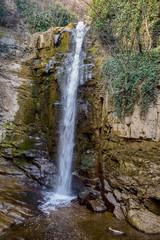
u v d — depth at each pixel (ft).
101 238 11.10
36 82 28.78
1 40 29.66
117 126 17.63
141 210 13.43
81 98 21.63
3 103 25.91
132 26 19.49
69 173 21.02
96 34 23.76
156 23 18.49
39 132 26.16
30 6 36.83
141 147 15.34
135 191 14.38
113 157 17.08
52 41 28.48
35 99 27.68
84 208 15.89
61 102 24.26
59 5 37.37
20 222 12.57
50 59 27.68
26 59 30.17
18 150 23.91
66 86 23.98
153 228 11.98
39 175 21.75
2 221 12.17
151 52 16.51
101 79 20.02
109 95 18.63
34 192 18.78
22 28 35.70
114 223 13.10
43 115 26.71
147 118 15.31
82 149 20.62
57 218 13.71
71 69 23.97
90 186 18.28
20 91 27.20
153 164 13.83
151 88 14.94
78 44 25.44
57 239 10.84
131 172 15.06
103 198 16.56
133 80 16.53
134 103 16.30
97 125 20.01
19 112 26.25
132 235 11.46
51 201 17.21
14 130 25.25
